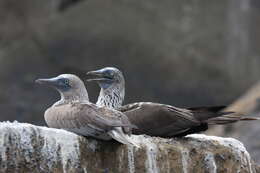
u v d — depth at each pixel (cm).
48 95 3316
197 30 3478
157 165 1336
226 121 1473
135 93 3356
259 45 3556
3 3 3497
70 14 3456
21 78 3341
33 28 3450
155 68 3378
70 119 1289
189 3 3525
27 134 1233
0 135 1212
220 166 1397
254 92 2952
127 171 1306
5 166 1208
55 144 1250
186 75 3378
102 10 3462
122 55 3391
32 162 1227
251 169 1433
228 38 3494
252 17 3575
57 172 1244
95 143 1287
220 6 3544
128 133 1284
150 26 3450
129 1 3491
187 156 1373
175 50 3412
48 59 3394
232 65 3450
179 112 1480
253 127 2694
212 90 3381
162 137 1484
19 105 3294
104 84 1639
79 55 3381
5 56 3375
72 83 1404
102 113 1272
